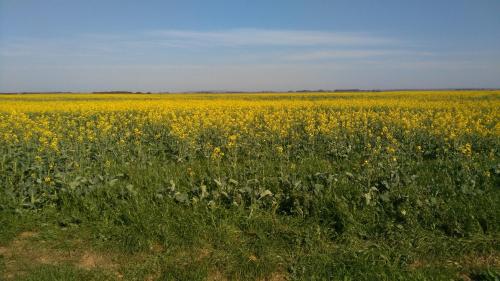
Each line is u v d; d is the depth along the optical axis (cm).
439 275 493
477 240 561
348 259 528
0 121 1778
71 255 552
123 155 1049
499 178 815
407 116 1798
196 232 589
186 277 495
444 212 614
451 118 1540
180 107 2483
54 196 689
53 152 967
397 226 595
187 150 1119
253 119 1773
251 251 556
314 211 638
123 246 564
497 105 2331
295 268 514
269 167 909
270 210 662
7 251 559
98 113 2098
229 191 706
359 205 658
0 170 817
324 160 1040
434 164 942
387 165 873
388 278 490
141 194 710
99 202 675
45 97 4916
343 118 1638
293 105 2658
